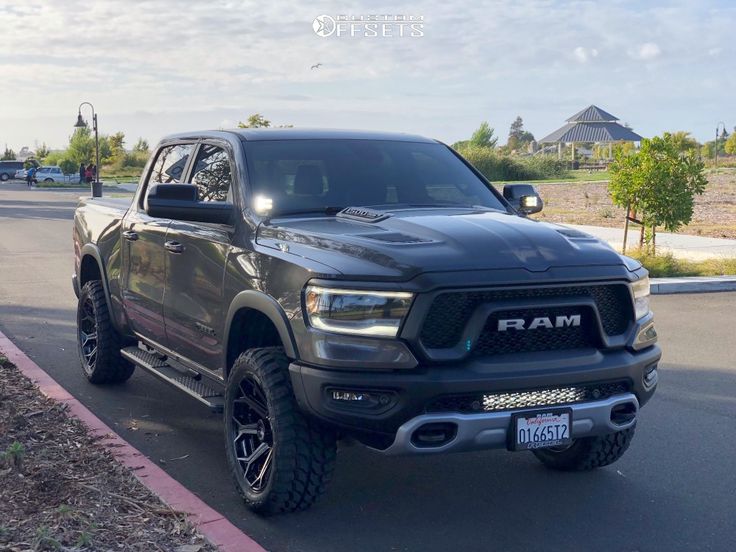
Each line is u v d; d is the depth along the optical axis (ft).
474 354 14.26
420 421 13.84
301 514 16.24
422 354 13.88
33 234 73.00
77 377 26.14
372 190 18.67
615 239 62.49
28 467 16.98
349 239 15.25
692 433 21.67
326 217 17.39
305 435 15.01
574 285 14.66
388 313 13.96
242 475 16.21
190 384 19.21
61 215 97.96
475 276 14.05
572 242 15.58
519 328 14.33
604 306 15.23
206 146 20.24
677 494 17.56
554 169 200.34
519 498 17.21
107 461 17.66
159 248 20.17
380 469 18.78
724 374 27.63
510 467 19.02
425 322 13.94
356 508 16.57
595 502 17.07
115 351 24.25
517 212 19.72
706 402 24.44
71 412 21.18
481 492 17.52
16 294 41.57
